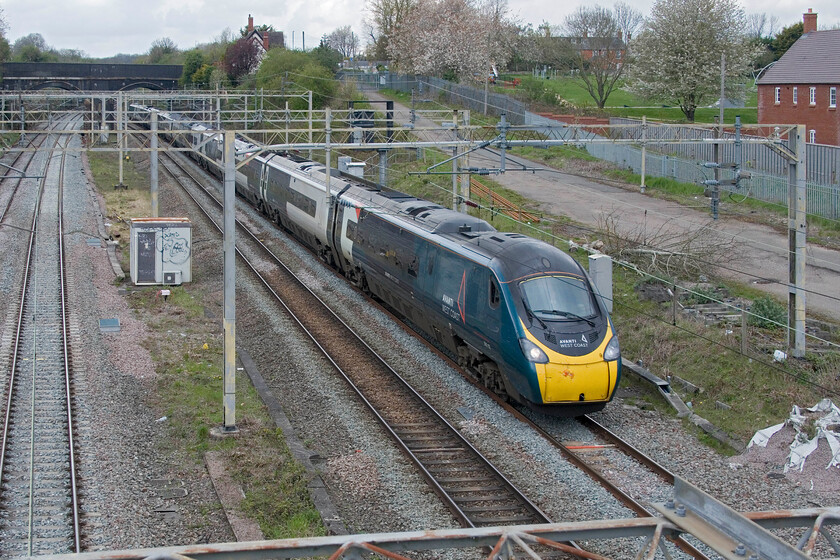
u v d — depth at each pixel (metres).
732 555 7.78
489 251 21.16
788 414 19.25
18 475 15.62
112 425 18.27
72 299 29.12
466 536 8.23
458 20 88.88
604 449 17.91
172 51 171.62
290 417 19.70
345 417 19.38
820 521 8.50
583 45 87.81
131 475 15.95
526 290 19.39
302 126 60.56
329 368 22.77
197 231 42.09
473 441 18.17
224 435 17.92
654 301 27.31
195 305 29.67
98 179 58.59
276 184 42.28
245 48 98.31
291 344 24.77
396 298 27.20
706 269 30.00
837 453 16.33
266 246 39.50
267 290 31.19
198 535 13.82
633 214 40.69
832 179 40.09
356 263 30.61
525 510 14.98
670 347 23.69
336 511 14.83
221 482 15.73
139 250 31.80
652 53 62.03
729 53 60.31
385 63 116.56
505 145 23.75
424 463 16.95
